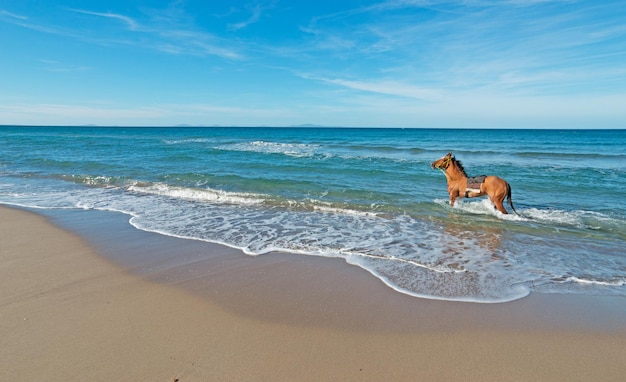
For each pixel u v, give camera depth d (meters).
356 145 34.81
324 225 8.00
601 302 4.32
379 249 6.32
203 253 6.10
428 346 3.36
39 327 3.65
